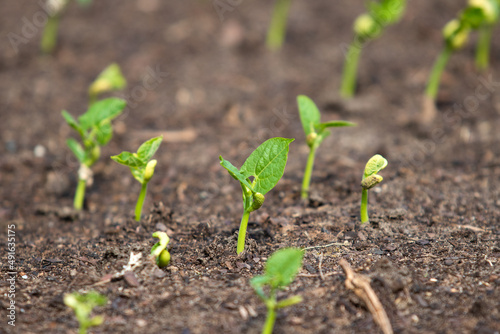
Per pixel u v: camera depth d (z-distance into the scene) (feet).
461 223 8.50
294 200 9.47
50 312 6.47
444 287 6.68
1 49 15.35
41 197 10.02
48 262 7.65
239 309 6.40
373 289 6.45
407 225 8.39
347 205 9.14
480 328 5.98
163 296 6.65
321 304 6.45
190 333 6.03
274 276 5.59
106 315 6.36
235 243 7.77
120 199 9.91
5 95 13.51
